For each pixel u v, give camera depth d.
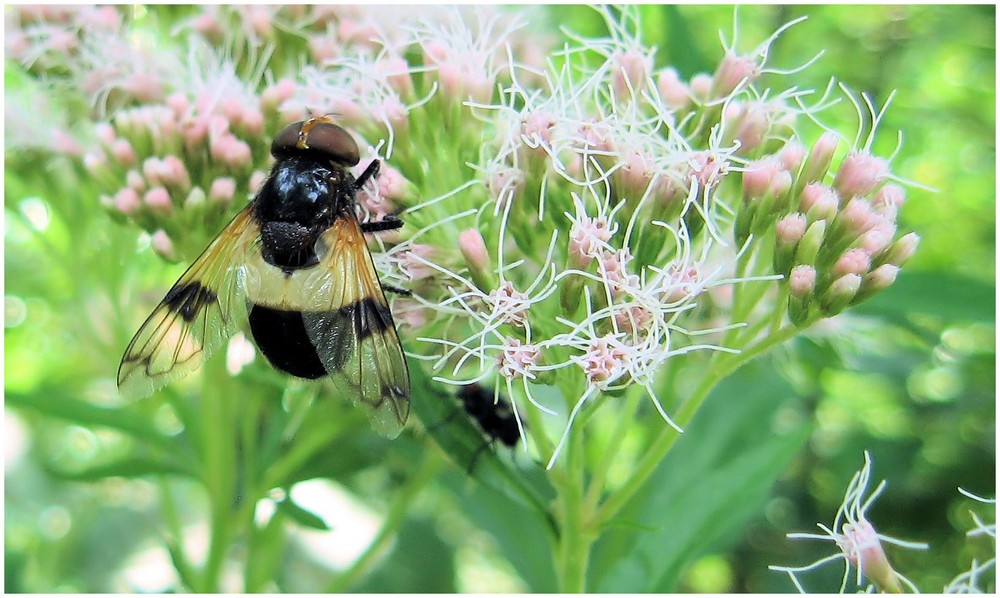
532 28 0.11
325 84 0.09
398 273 0.09
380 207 0.09
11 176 0.10
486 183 0.09
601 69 0.09
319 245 0.09
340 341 0.09
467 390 0.09
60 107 0.10
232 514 0.10
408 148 0.09
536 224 0.09
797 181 0.09
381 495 0.13
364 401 0.08
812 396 0.12
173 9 0.10
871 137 0.09
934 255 0.15
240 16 0.10
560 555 0.09
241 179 0.10
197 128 0.09
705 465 0.10
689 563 0.09
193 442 0.10
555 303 0.09
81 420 0.09
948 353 0.12
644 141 0.09
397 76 0.09
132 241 0.10
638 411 0.11
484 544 0.14
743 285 0.09
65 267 0.10
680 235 0.09
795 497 0.13
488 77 0.09
